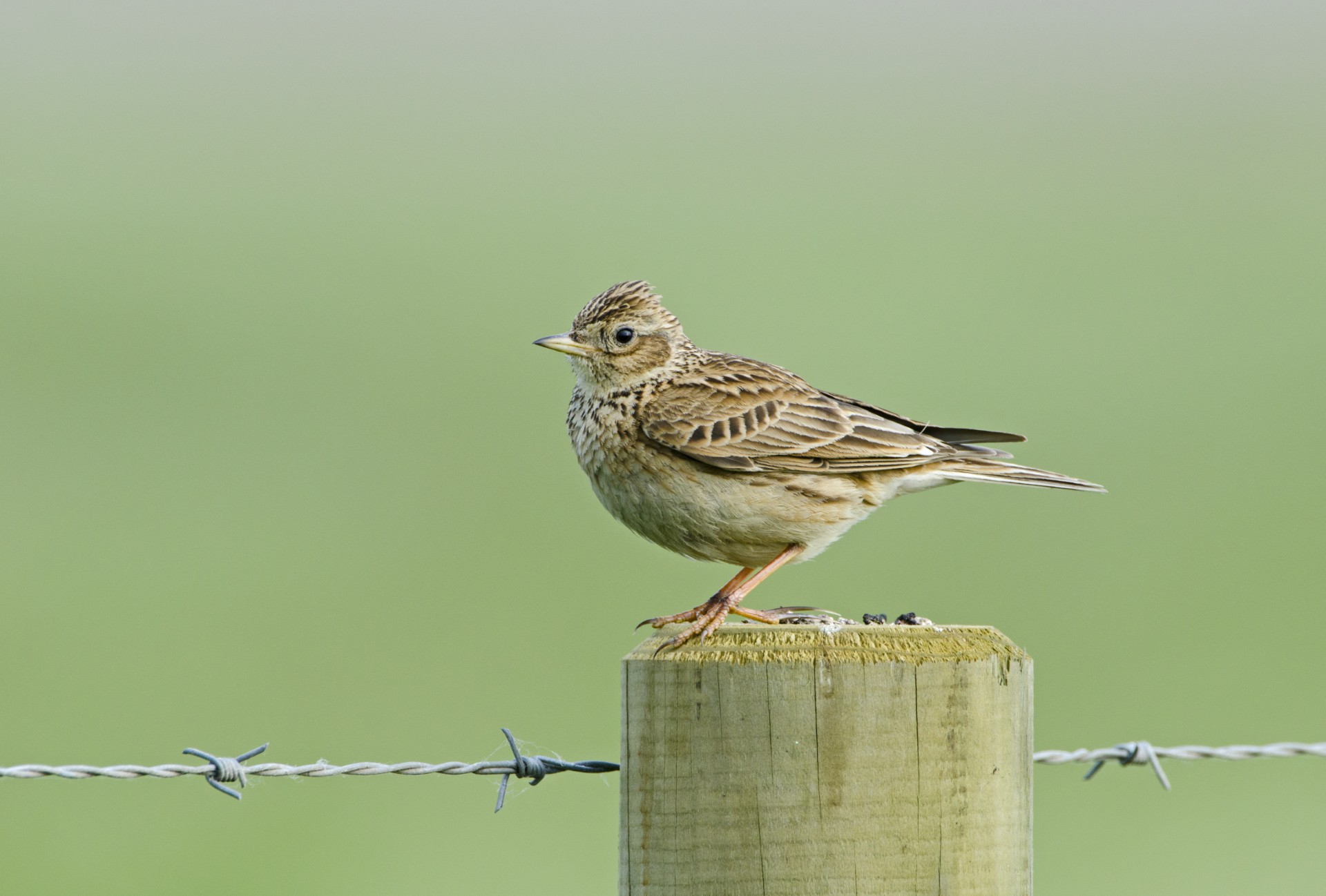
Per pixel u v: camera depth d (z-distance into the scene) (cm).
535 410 2741
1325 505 2414
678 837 754
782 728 748
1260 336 2992
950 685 747
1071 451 2555
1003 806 757
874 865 744
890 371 2709
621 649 2089
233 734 1958
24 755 1920
